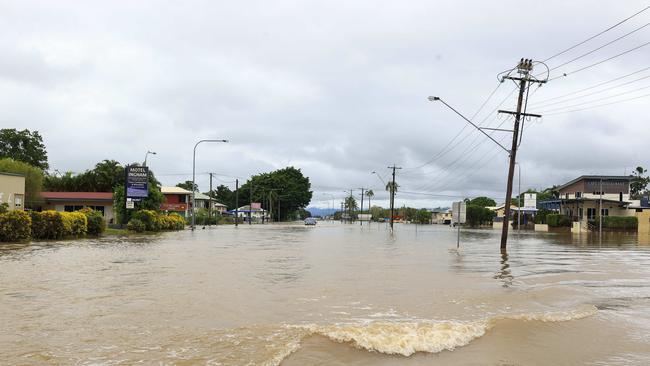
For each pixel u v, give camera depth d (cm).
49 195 5991
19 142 7394
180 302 1023
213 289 1197
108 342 714
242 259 2009
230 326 822
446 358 709
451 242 3725
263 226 8538
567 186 7669
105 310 933
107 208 6012
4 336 739
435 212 15375
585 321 949
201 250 2491
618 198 7031
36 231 3147
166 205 8394
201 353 671
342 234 5125
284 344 719
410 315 945
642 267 1962
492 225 9438
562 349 773
